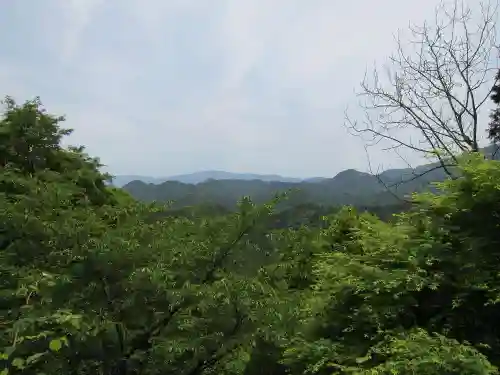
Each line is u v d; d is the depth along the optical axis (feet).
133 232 17.89
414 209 17.01
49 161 28.68
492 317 13.93
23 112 27.04
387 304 14.30
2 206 19.07
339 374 13.51
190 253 17.01
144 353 15.37
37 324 13.34
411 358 11.69
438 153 17.57
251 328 15.96
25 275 16.69
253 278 17.25
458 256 14.56
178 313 15.65
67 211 20.26
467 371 11.04
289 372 16.96
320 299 16.26
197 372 16.06
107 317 14.52
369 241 16.89
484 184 14.66
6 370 12.24
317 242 23.57
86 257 15.14
